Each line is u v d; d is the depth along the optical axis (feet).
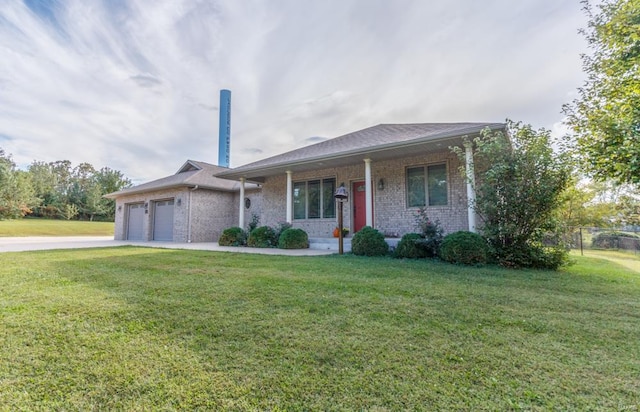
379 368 7.04
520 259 21.27
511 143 23.15
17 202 97.81
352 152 30.14
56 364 7.22
